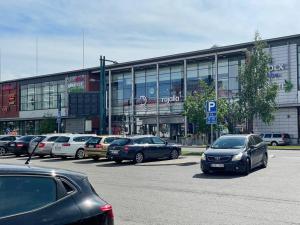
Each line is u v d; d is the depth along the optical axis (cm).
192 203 1075
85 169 2056
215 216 920
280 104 4869
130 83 6431
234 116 3650
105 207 489
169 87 6000
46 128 7081
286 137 4700
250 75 3678
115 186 1402
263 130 4969
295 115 4819
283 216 916
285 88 4859
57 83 7300
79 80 6938
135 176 1703
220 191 1274
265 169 1888
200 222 863
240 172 1700
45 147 2920
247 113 3669
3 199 427
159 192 1261
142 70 6306
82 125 6869
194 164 2197
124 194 1226
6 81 8225
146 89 6244
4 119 8244
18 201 434
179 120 5822
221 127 3023
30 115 7744
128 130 6372
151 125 6141
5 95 8244
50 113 7362
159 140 2483
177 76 5938
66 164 2397
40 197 449
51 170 482
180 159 2503
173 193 1241
